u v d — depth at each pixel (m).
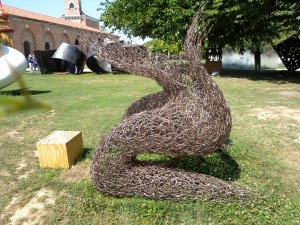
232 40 17.02
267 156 5.01
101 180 3.78
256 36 16.88
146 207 3.57
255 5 12.33
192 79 3.79
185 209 3.55
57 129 6.96
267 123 6.87
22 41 30.69
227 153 5.04
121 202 3.68
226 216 3.42
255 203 3.60
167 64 3.88
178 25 14.92
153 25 16.56
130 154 3.71
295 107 8.45
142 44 3.90
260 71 19.38
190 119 3.59
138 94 11.23
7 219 3.60
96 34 3.97
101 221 3.47
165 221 3.42
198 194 3.67
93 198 3.83
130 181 3.75
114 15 17.77
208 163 4.68
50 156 4.77
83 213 3.60
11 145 5.96
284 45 18.45
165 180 3.70
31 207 3.81
